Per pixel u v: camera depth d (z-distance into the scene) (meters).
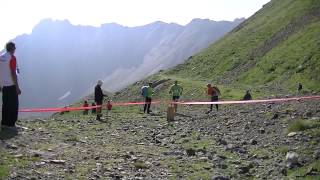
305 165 14.57
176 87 44.22
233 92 62.66
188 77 100.38
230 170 14.57
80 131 22.36
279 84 66.94
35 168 12.59
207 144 19.62
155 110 48.06
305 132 19.17
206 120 30.22
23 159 13.33
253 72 80.38
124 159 15.13
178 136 22.36
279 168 14.61
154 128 26.50
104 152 16.00
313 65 66.25
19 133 17.41
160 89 83.12
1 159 12.92
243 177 13.78
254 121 25.27
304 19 97.31
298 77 65.12
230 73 90.44
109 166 13.89
